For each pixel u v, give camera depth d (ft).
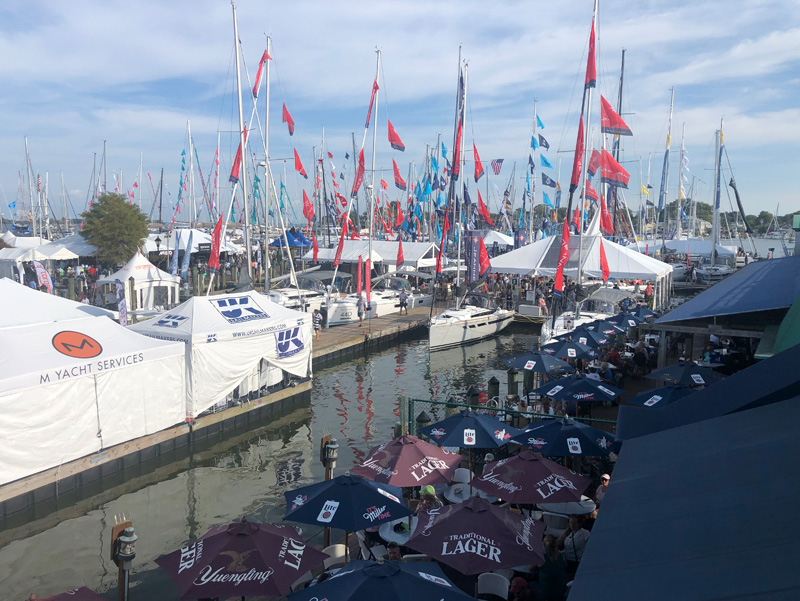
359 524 34.12
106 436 61.82
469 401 69.26
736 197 226.79
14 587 44.32
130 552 37.04
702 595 11.14
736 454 17.61
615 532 14.89
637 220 351.05
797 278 71.77
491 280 171.42
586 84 111.45
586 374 69.31
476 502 33.37
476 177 169.07
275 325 82.99
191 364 70.79
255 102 131.23
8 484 53.26
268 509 57.72
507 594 35.53
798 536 12.07
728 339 84.28
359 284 139.44
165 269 202.28
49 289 136.67
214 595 27.73
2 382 52.39
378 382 102.99
